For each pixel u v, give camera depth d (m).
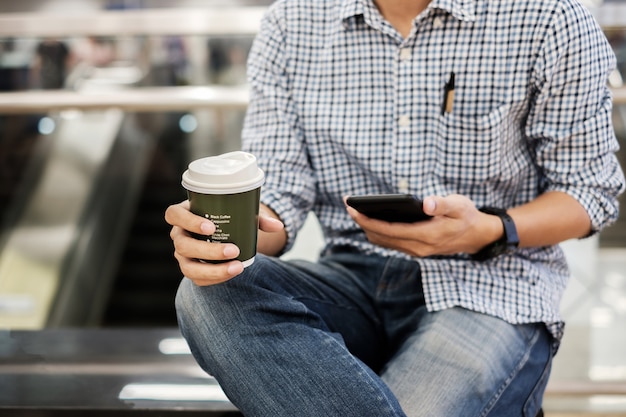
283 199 1.37
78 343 1.81
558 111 1.31
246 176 1.04
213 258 1.06
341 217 1.45
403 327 1.33
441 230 1.20
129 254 5.21
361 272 1.40
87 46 2.93
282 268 1.29
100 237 4.80
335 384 1.08
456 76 1.31
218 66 3.03
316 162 1.42
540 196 1.34
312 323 1.19
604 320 2.31
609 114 1.32
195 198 1.05
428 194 1.36
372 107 1.36
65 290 4.47
